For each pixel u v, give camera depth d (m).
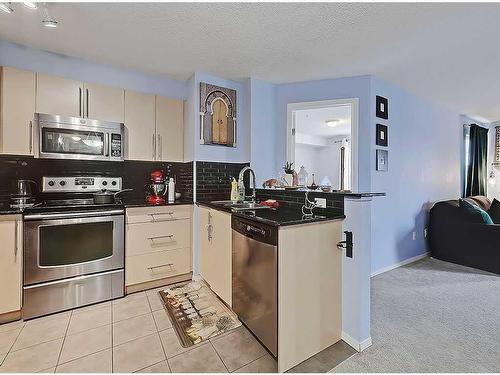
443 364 1.48
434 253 3.53
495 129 5.02
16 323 1.85
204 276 2.49
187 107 2.85
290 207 2.13
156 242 2.45
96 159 2.30
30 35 1.96
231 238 1.96
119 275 2.25
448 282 2.71
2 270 1.81
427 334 1.77
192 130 2.71
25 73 2.04
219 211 2.17
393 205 3.11
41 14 1.68
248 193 2.88
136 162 2.78
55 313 1.99
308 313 1.54
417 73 2.64
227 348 1.61
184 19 1.72
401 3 1.54
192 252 2.67
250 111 2.83
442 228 3.43
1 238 1.81
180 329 1.80
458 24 1.75
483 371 1.43
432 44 2.04
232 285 1.94
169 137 2.74
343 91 2.77
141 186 2.81
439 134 3.87
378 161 2.83
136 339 1.68
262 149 2.92
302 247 1.51
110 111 2.40
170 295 2.31
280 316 1.43
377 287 2.58
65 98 2.20
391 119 2.99
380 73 2.64
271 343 1.48
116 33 1.92
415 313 2.06
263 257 1.53
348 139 5.88
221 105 2.82
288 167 2.72
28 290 1.89
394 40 1.98
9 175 2.18
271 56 2.28
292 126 2.96
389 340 1.70
